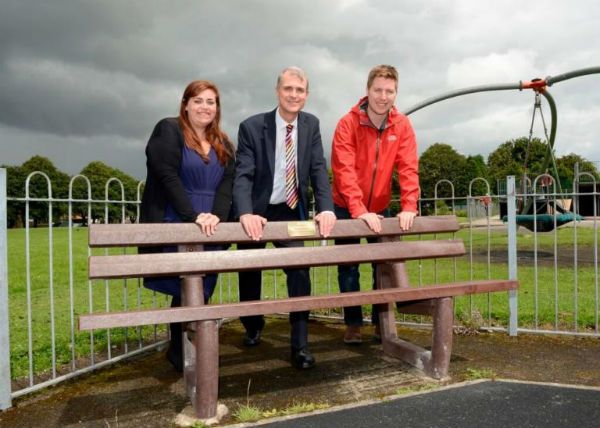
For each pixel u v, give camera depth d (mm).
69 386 3336
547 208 9742
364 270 9367
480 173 67750
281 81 3373
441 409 2701
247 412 2701
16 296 7730
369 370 3465
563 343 4125
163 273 2738
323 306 2803
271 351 4039
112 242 2703
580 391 2936
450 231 3723
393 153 3904
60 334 5078
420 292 3045
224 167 3426
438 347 3207
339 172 3818
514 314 4371
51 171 59625
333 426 2523
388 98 3602
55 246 19672
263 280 8477
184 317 2529
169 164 3125
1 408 2922
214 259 2861
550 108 12453
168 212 3334
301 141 3555
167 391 3189
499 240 15281
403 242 3475
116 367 3748
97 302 7059
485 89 10594
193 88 3217
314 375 3393
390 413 2666
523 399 2820
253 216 3092
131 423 2701
